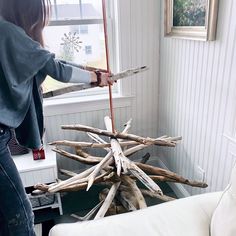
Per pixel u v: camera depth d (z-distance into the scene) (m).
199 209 1.09
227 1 1.29
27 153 1.89
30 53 1.01
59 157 2.21
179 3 1.70
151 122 2.33
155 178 1.73
